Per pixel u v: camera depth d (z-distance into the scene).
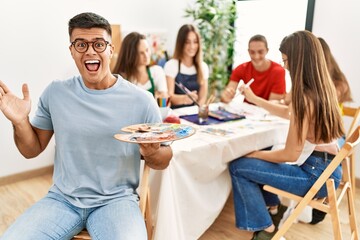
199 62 2.75
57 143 1.28
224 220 2.15
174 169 1.50
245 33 3.50
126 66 2.37
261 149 1.89
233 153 1.73
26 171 2.67
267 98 2.60
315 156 1.64
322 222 2.13
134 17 3.11
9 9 2.36
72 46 1.19
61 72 2.70
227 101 2.48
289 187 1.66
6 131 2.53
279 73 2.53
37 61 2.56
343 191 1.64
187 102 2.61
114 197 1.26
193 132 1.22
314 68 1.54
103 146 1.25
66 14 2.63
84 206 1.23
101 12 2.86
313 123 1.55
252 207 1.82
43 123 1.31
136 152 1.32
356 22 2.48
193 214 1.70
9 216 2.13
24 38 2.47
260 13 3.31
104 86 1.27
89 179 1.26
